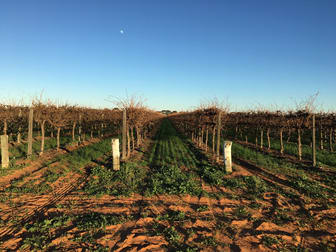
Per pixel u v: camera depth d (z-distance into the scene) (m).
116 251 4.92
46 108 15.25
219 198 8.25
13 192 8.41
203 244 5.29
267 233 5.81
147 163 13.73
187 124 30.50
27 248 5.04
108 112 32.50
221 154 17.09
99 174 10.85
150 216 6.70
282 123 16.22
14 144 18.06
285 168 12.32
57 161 13.27
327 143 21.70
